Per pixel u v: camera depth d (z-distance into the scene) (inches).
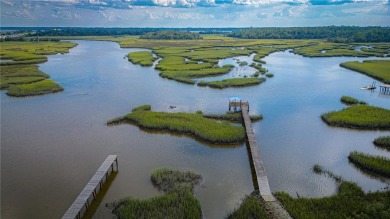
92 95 2490.2
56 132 1726.1
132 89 2672.2
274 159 1409.9
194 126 1708.9
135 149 1513.3
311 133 1706.4
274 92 2561.5
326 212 979.9
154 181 1211.9
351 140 1615.4
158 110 2087.8
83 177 1248.2
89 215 1019.3
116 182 1216.2
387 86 2536.9
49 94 2524.6
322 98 2393.0
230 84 2733.8
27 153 1464.1
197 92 2556.6
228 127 1691.7
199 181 1216.8
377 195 1052.5
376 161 1300.4
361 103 2230.6
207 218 999.0
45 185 1189.1
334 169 1318.9
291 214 970.7
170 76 3073.3
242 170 1320.1
